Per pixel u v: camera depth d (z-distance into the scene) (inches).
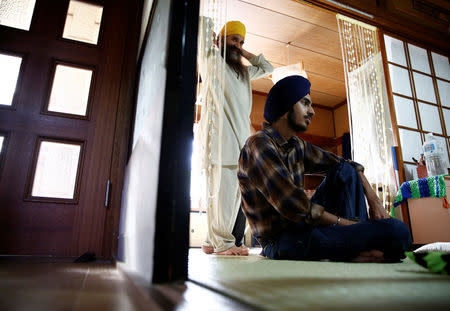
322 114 206.2
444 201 84.7
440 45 138.7
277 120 52.2
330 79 176.1
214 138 71.6
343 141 190.1
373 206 51.6
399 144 108.7
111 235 60.7
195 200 131.6
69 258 55.0
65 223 59.9
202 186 70.2
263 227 47.1
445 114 131.6
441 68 140.5
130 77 70.1
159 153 25.6
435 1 139.2
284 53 154.6
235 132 75.2
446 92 136.8
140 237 30.0
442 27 138.6
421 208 90.3
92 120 66.3
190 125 27.5
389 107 114.1
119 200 61.8
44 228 58.6
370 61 120.9
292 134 53.0
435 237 85.7
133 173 44.6
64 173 64.3
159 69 34.5
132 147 58.1
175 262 23.7
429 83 132.7
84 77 70.3
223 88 75.2
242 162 49.6
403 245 38.3
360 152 112.5
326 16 128.0
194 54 29.9
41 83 65.1
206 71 76.8
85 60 69.3
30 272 30.2
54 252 58.2
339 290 18.4
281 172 42.3
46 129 63.1
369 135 112.6
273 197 41.9
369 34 124.5
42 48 67.0
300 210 40.3
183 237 24.6
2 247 55.9
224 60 76.6
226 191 69.5
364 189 53.1
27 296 16.8
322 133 202.8
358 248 38.7
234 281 22.3
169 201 24.8
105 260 54.6
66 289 20.0
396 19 127.6
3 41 64.7
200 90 82.8
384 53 120.4
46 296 17.0
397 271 29.4
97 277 27.8
